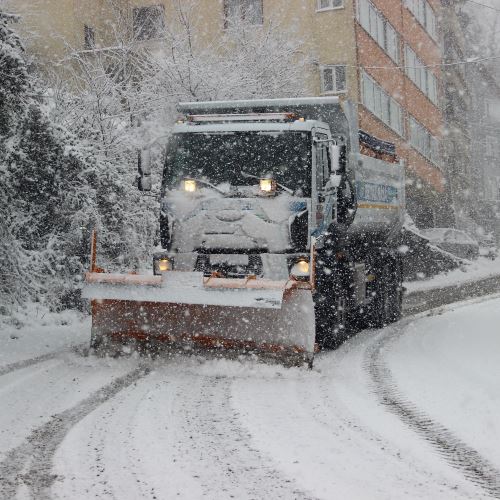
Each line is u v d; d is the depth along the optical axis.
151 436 5.86
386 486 4.75
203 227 9.58
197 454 5.39
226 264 9.48
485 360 10.06
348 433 6.08
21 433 5.90
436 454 5.52
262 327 8.90
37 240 12.71
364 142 12.66
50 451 5.42
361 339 12.18
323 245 10.08
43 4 25.83
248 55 21.53
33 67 16.28
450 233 33.19
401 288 15.35
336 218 10.73
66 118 15.05
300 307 8.81
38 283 12.42
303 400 7.30
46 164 11.49
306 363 8.80
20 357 9.19
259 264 9.38
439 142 41.00
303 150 9.75
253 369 8.72
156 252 9.85
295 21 26.20
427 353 10.66
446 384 8.27
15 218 11.95
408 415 6.77
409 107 34.34
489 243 48.12
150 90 19.33
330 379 8.48
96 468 5.04
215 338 9.05
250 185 9.71
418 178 35.50
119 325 9.38
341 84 26.42
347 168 11.15
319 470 5.05
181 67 19.39
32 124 11.16
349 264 11.62
